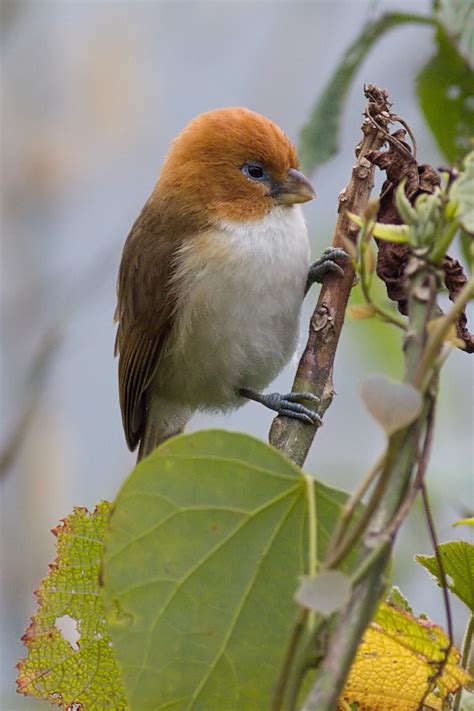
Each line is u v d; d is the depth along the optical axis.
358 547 4.25
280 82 16.17
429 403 3.79
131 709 4.44
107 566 4.35
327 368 6.67
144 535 4.34
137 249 10.51
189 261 9.94
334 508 4.29
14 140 18.58
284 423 6.62
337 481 12.27
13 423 16.12
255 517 4.34
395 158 5.54
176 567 4.38
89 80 19.03
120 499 4.31
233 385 10.53
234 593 4.41
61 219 18.55
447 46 9.29
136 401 11.17
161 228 10.26
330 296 6.79
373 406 3.61
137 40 19.22
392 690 4.91
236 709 4.48
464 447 9.62
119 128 18.95
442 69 9.45
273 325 10.01
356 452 12.65
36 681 5.23
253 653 4.45
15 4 19.05
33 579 15.35
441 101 9.61
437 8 8.63
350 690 4.93
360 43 9.42
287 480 4.29
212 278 9.84
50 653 5.22
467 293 3.72
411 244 4.00
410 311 3.93
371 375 3.64
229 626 4.43
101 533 5.20
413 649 4.86
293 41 16.36
